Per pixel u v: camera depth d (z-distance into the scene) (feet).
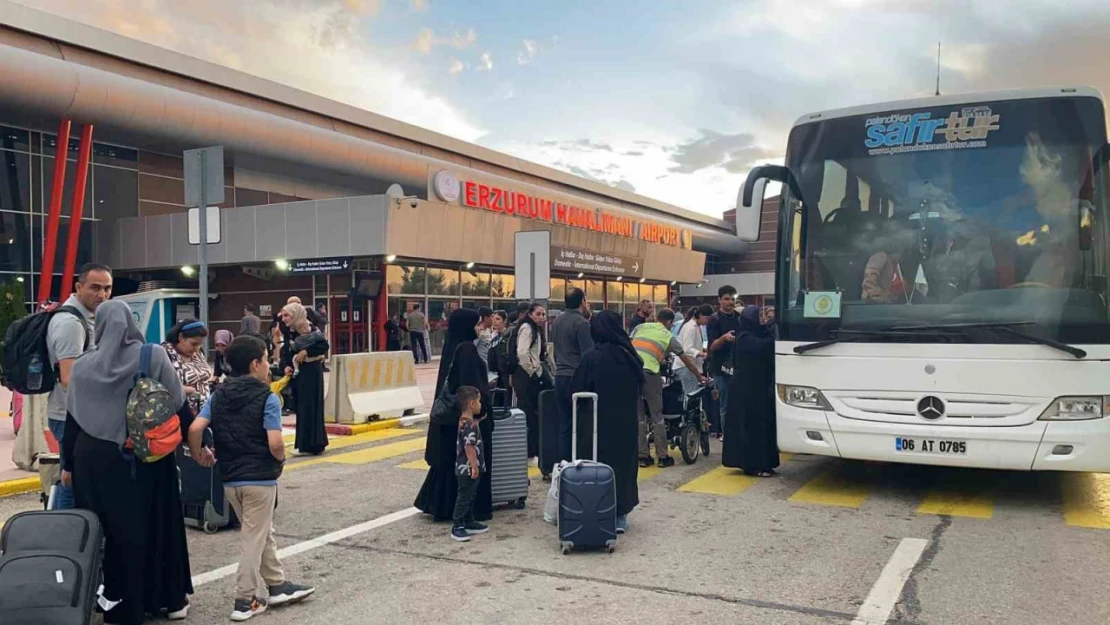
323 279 83.56
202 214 31.94
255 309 88.69
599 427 21.15
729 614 15.57
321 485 27.55
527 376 31.30
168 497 15.62
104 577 14.88
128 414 14.42
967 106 24.31
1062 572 17.90
